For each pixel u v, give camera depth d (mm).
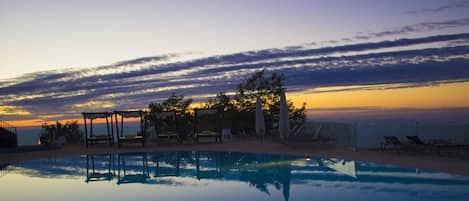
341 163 12117
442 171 9781
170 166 13773
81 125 28984
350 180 9727
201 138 21938
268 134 23781
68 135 26500
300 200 8062
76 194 9375
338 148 15734
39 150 18703
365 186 9023
